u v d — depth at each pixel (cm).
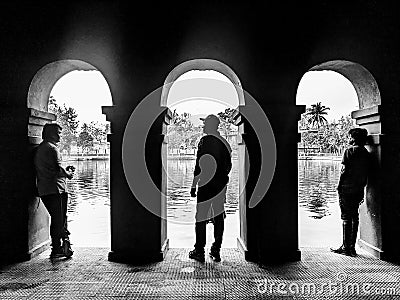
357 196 503
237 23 498
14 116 494
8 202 495
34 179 504
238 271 441
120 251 489
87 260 488
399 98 494
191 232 687
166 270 445
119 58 498
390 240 490
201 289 382
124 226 491
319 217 798
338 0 498
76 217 800
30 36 499
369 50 496
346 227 510
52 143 503
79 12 500
